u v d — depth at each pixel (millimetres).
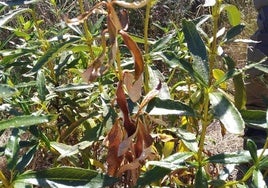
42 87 397
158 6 1017
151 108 322
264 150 306
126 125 309
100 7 312
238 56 972
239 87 371
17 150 298
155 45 396
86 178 288
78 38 386
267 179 371
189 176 424
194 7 1114
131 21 1007
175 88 481
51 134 471
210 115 320
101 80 418
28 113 398
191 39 316
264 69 329
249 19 1077
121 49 438
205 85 311
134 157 315
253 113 323
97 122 453
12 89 278
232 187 387
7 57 418
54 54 364
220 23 1000
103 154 433
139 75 293
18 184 295
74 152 355
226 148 696
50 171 288
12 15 368
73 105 445
